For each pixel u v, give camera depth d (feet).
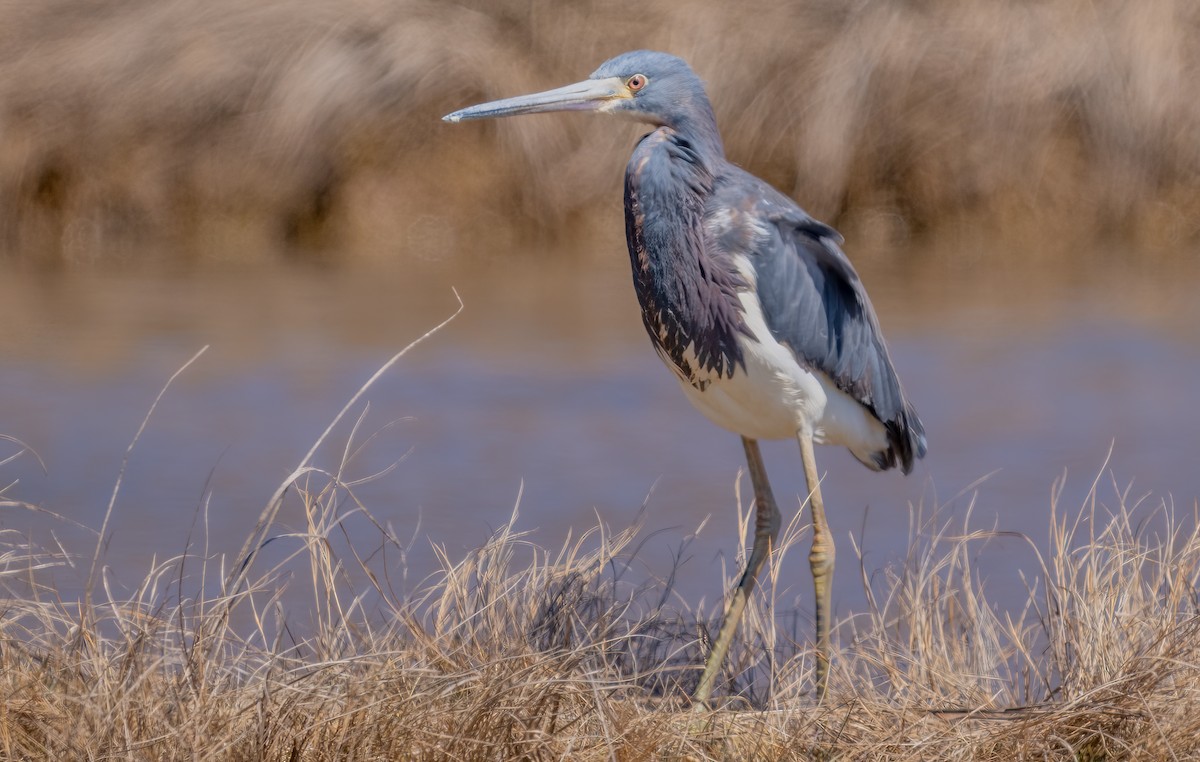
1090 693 21.25
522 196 69.46
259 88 70.44
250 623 27.68
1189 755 20.65
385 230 68.54
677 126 26.53
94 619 23.38
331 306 55.16
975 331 50.85
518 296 57.36
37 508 28.09
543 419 41.96
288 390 44.16
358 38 71.97
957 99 70.74
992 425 40.75
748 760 21.86
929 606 26.23
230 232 69.10
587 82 26.94
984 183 69.82
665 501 35.55
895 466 28.43
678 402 43.86
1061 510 34.37
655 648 26.68
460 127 70.28
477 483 36.58
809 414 26.04
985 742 21.03
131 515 34.09
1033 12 73.00
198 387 44.29
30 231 68.13
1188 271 61.98
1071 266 63.52
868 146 70.49
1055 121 71.31
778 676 24.80
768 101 71.15
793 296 25.48
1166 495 35.09
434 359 47.67
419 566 30.99
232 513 34.45
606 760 20.84
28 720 20.10
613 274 61.98
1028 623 28.02
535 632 24.68
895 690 23.63
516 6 73.61
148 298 56.34
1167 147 70.69
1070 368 46.24
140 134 69.87
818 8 73.10
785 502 35.86
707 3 73.20
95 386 44.16
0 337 49.73
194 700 20.29
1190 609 24.56
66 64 70.23
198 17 71.72
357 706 20.30
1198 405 42.32
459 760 19.56
